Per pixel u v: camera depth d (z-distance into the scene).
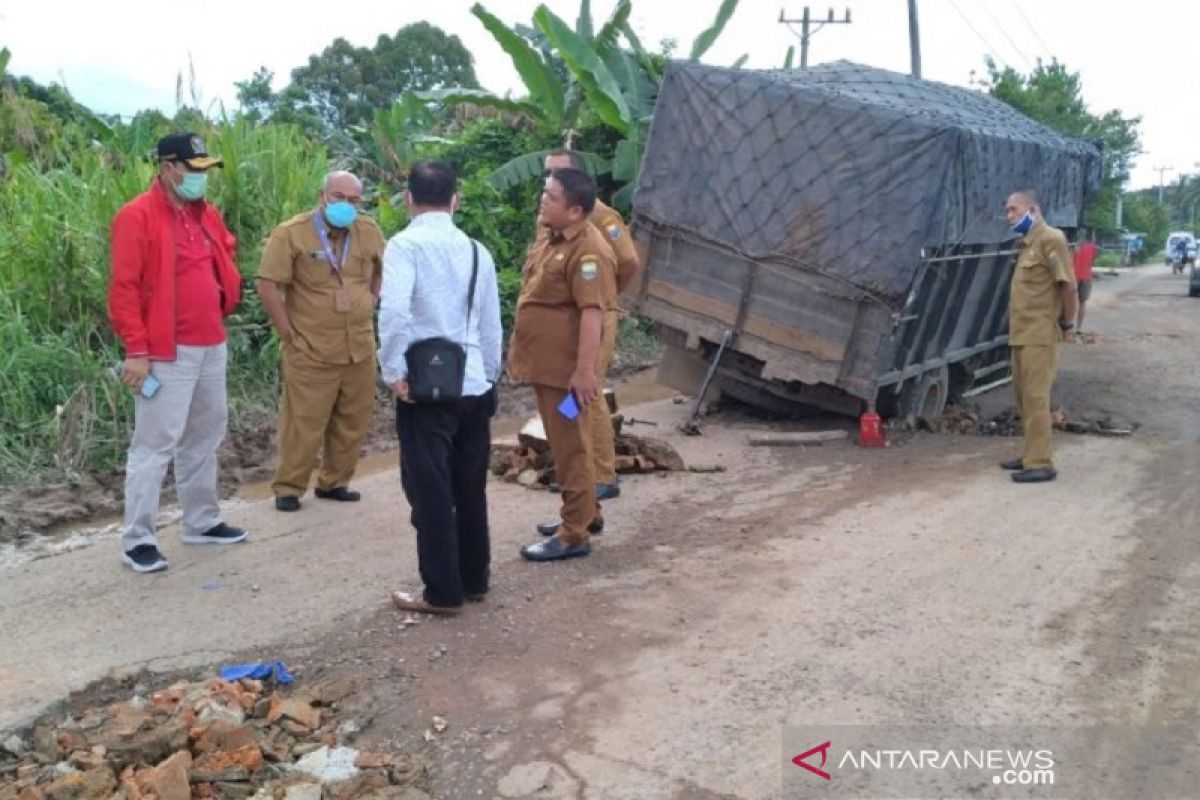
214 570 5.75
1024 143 9.24
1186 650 4.68
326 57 33.66
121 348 8.59
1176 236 43.94
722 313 8.77
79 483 7.30
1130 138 47.44
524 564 5.76
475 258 4.94
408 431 4.90
